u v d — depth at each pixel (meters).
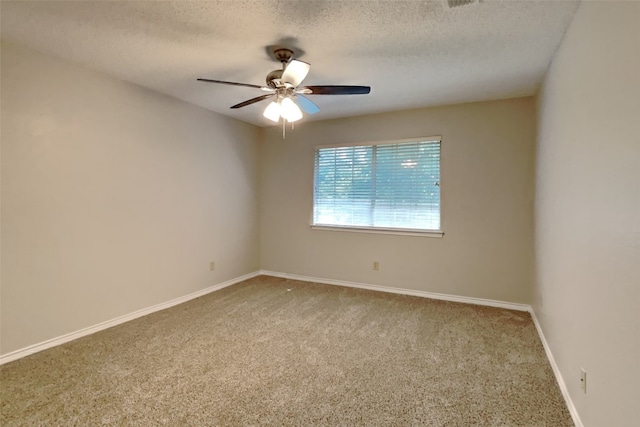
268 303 3.53
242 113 4.05
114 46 2.29
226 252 4.21
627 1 1.12
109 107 2.85
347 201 4.25
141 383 1.99
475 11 1.82
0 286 2.22
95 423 1.63
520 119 3.33
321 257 4.42
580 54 1.68
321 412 1.73
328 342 2.58
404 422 1.66
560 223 2.05
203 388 1.94
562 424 1.64
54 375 2.07
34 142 2.37
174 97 3.44
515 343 2.55
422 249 3.80
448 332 2.77
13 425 1.62
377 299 3.68
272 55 2.42
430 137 3.70
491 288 3.49
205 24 1.99
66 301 2.58
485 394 1.89
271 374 2.10
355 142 4.12
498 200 3.44
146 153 3.18
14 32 2.11
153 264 3.27
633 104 1.07
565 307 1.90
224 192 4.16
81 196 2.67
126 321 2.99
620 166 1.17
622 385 1.14
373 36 2.12
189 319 3.06
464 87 3.06
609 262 1.26
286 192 4.64
